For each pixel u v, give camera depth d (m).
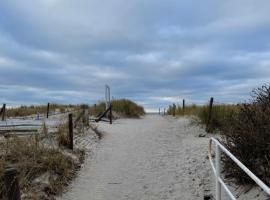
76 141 7.82
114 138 9.27
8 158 5.80
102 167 6.75
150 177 6.14
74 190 5.66
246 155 4.52
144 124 12.76
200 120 10.72
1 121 11.73
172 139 8.99
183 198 5.17
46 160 5.91
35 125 9.12
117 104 16.80
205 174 5.77
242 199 4.30
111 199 5.32
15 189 3.90
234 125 4.95
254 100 5.20
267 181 4.16
